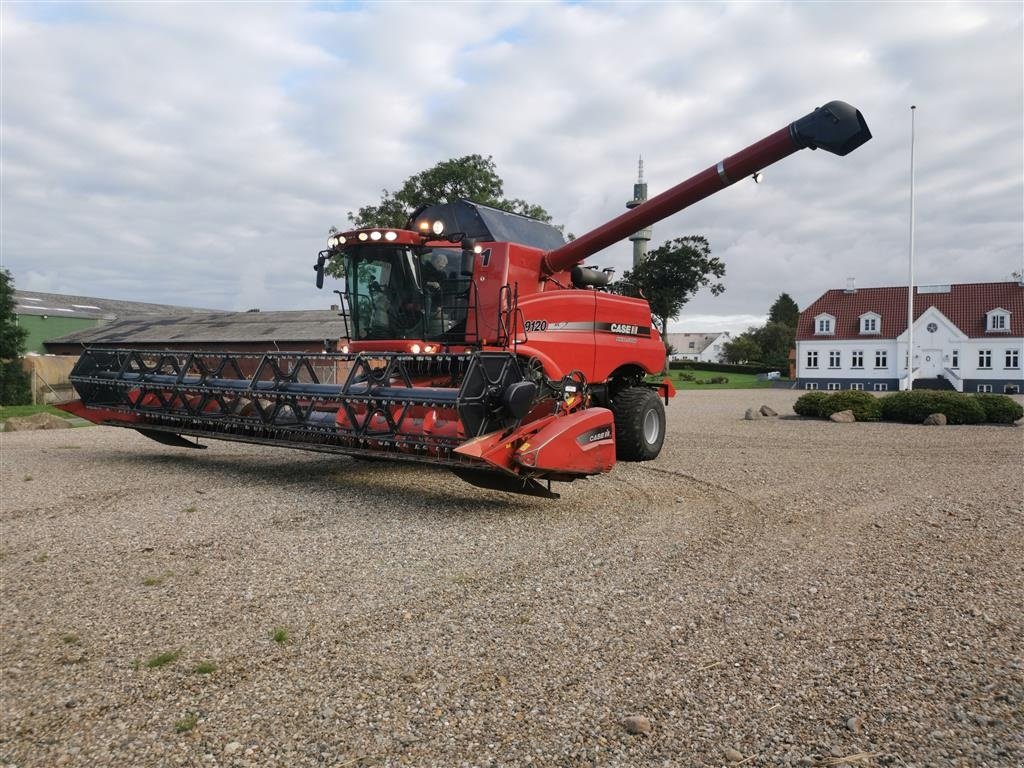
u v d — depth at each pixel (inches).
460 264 351.3
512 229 388.5
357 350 370.3
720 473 364.2
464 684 128.7
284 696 124.0
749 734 112.0
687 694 125.0
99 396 394.6
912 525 251.1
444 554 213.2
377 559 207.6
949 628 154.4
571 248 358.9
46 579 188.4
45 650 143.0
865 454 436.8
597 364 383.6
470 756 105.7
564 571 197.0
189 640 148.1
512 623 158.2
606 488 322.3
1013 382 1961.1
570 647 145.2
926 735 111.4
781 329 3563.0
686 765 103.6
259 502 285.1
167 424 368.8
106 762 103.7
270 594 176.6
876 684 128.5
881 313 2124.8
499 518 260.7
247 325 1512.1
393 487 317.7
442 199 1320.1
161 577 189.6
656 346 438.6
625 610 166.4
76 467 374.9
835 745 108.7
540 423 261.4
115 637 149.6
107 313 2192.4
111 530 240.1
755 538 233.8
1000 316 1987.0
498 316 327.3
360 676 131.6
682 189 348.5
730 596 176.1
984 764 103.4
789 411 863.7
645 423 398.3
